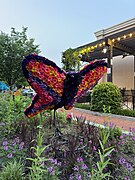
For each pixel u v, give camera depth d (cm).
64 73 269
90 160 213
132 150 270
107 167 204
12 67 1121
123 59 1434
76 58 1090
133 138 294
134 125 528
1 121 342
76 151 232
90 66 287
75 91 281
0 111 355
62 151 238
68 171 197
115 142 262
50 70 258
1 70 1120
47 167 184
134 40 984
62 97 279
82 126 329
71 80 270
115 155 236
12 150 215
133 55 1301
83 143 263
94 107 763
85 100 1009
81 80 282
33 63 250
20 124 325
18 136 274
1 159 202
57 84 265
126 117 640
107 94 734
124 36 898
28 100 433
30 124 344
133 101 898
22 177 162
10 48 1111
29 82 261
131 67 1371
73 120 435
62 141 283
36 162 153
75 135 307
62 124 401
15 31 1174
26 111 287
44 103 278
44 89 263
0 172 171
